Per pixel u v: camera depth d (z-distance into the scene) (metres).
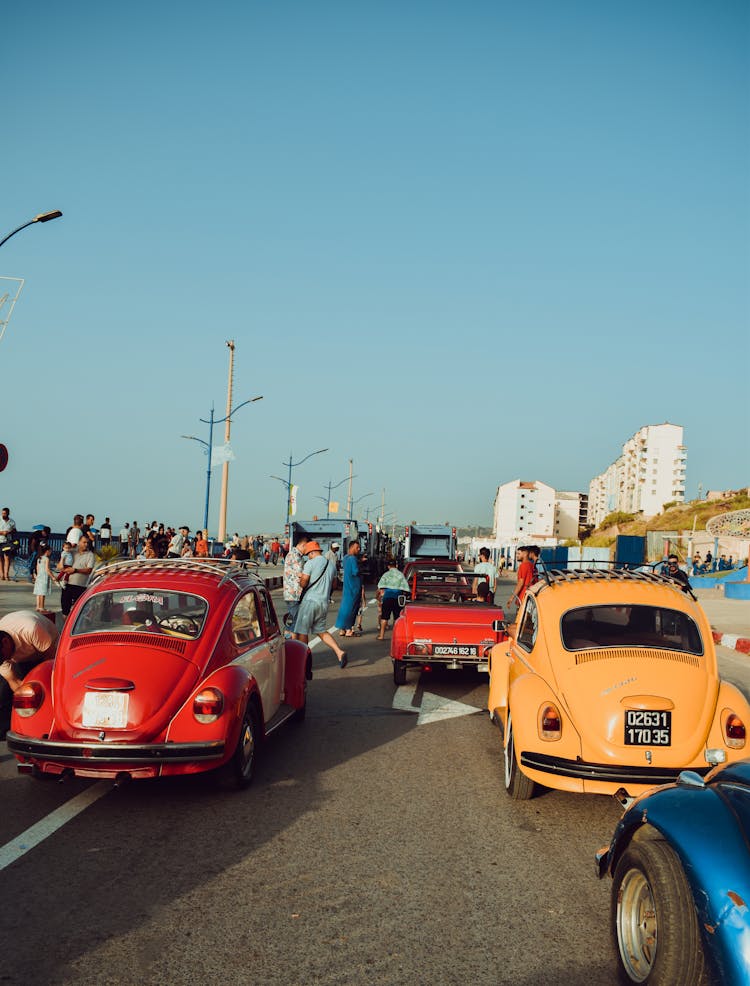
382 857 5.00
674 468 147.00
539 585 7.09
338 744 7.93
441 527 38.38
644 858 3.29
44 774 6.02
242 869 4.77
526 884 4.63
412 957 3.75
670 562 17.34
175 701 5.85
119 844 5.16
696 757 5.47
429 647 10.84
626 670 5.77
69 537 18.22
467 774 6.92
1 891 4.41
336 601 25.38
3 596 21.19
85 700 5.77
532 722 5.77
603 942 3.94
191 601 6.54
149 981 3.50
